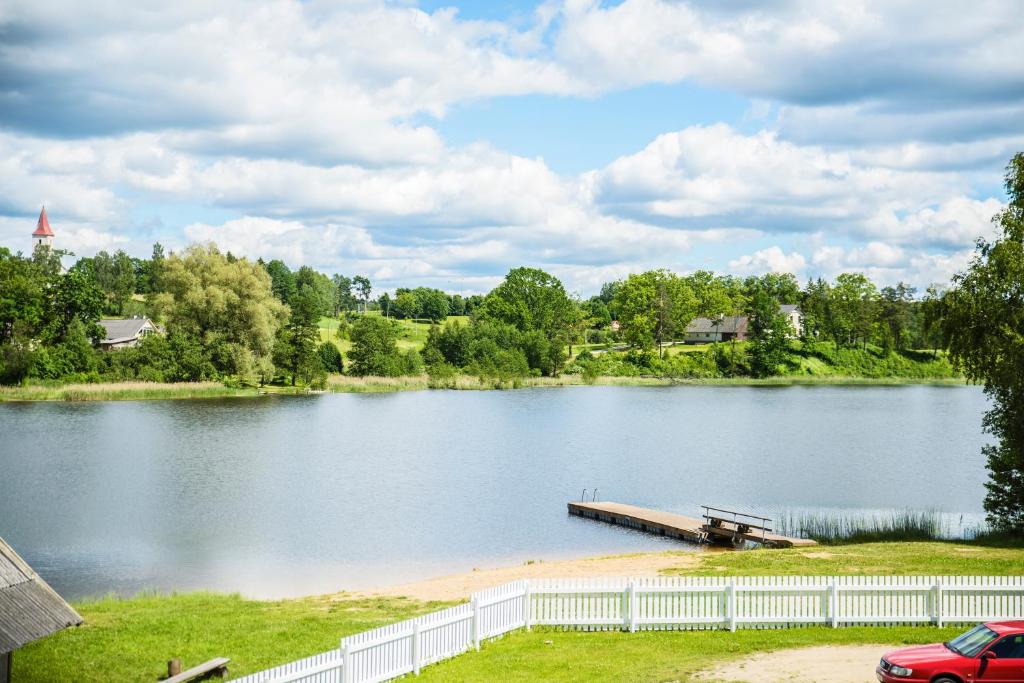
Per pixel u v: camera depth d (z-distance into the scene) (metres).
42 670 22.14
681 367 186.75
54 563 39.88
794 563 34.50
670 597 24.97
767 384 179.88
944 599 24.91
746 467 72.94
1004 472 42.25
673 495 60.09
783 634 24.09
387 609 29.64
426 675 20.84
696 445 86.38
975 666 17.73
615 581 25.88
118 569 38.88
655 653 22.52
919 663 17.94
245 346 134.75
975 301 41.12
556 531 48.16
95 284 141.75
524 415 115.12
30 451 74.31
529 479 66.06
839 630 24.36
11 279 122.81
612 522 50.72
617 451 81.75
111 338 145.38
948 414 119.38
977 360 41.47
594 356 197.88
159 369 130.00
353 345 158.75
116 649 24.03
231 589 35.59
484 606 23.58
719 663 21.45
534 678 20.53
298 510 52.91
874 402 138.25
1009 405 41.69
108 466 67.81
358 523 49.53
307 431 93.44
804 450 83.12
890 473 70.00
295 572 38.59
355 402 128.75
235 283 133.62
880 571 31.84
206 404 117.94
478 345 171.50
